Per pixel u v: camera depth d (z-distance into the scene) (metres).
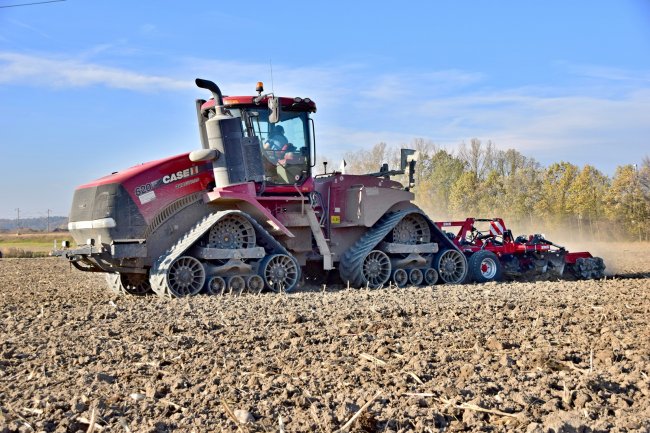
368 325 8.09
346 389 5.35
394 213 14.49
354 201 14.05
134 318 9.06
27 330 8.18
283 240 13.36
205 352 6.72
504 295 11.66
